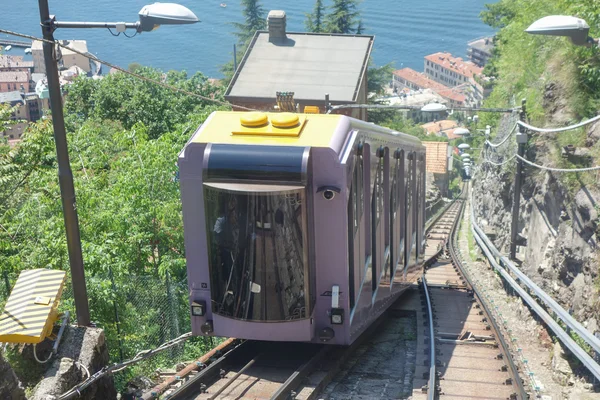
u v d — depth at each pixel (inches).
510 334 622.8
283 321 370.9
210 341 548.4
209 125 390.3
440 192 2716.5
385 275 499.8
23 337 303.6
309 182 364.8
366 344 534.9
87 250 534.9
